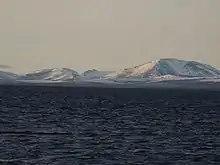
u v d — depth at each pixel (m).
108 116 178.88
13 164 83.69
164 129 136.88
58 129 130.75
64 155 92.50
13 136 114.75
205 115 194.38
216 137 121.75
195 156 94.56
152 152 97.75
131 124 149.50
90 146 103.12
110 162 87.31
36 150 96.69
